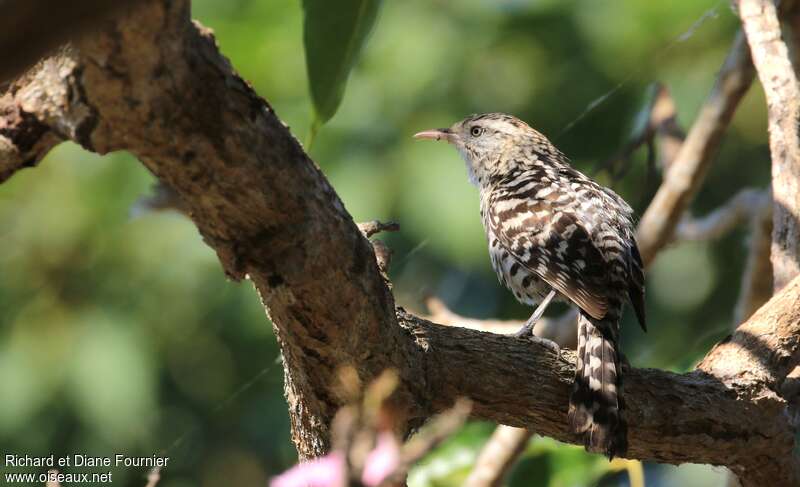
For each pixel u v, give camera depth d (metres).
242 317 13.53
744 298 10.58
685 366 10.40
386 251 6.42
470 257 13.11
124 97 4.47
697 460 7.31
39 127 4.70
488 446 9.45
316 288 5.50
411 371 6.22
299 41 13.34
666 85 12.50
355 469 3.97
